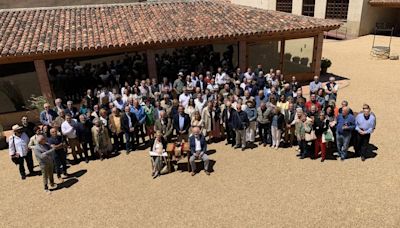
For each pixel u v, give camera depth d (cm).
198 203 991
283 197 991
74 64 1677
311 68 2052
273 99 1265
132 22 1830
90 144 1253
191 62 1870
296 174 1099
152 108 1344
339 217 902
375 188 1005
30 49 1482
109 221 942
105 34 1675
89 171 1196
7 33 1611
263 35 1775
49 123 1286
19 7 2247
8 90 1603
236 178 1101
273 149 1275
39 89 1642
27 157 1161
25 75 1598
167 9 2019
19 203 1046
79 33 1672
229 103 1265
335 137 1187
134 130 1318
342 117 1122
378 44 2925
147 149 1334
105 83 1747
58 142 1116
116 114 1284
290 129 1260
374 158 1162
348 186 1021
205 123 1322
